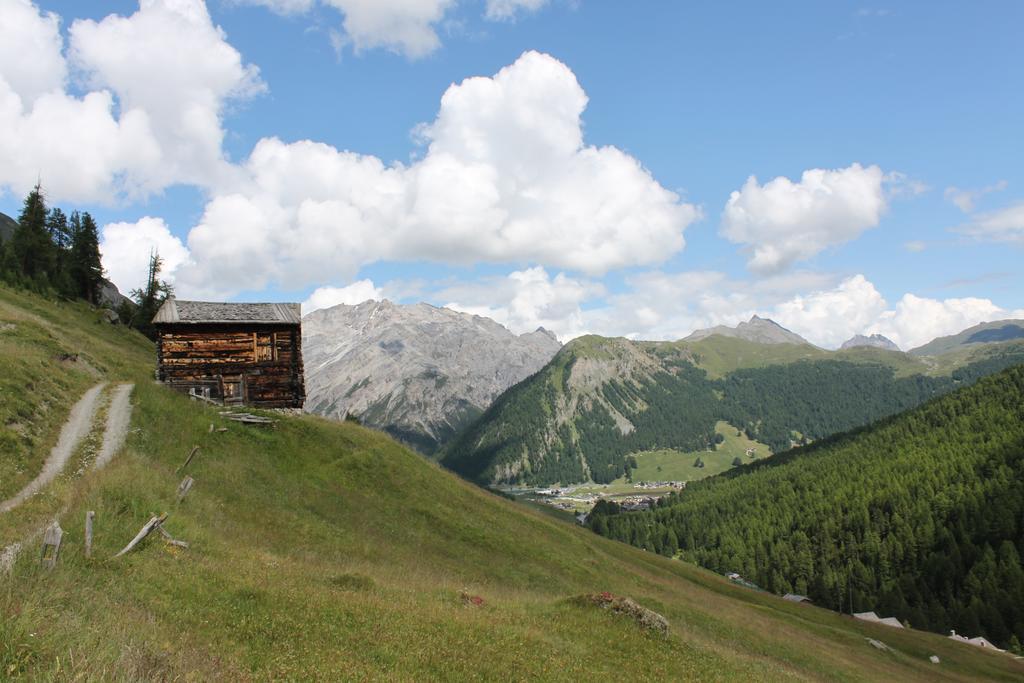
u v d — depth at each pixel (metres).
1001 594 146.25
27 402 34.03
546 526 57.31
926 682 54.12
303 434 47.78
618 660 22.75
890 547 185.62
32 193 91.75
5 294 70.81
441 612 23.05
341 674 15.00
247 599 18.95
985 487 197.12
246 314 53.72
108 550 19.52
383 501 44.47
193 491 31.22
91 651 11.29
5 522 19.94
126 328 95.56
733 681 24.33
